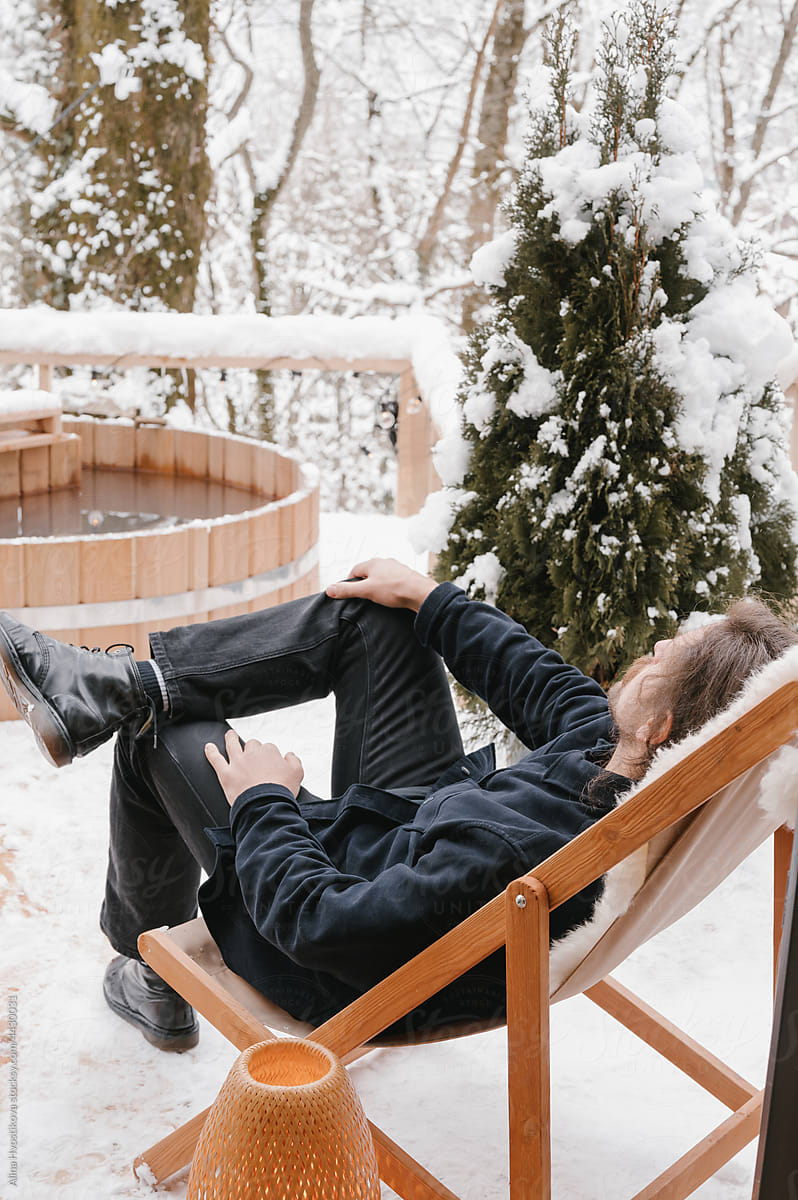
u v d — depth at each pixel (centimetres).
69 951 177
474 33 752
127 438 427
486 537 217
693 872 109
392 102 772
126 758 146
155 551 271
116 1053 153
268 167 786
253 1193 93
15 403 366
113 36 599
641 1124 142
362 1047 125
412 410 441
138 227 625
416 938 111
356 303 801
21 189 630
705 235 203
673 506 201
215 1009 122
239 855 122
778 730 83
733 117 762
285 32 757
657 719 113
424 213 793
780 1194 83
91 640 268
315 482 336
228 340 420
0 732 258
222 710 147
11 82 617
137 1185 128
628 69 204
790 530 215
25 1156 132
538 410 206
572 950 107
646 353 196
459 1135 139
